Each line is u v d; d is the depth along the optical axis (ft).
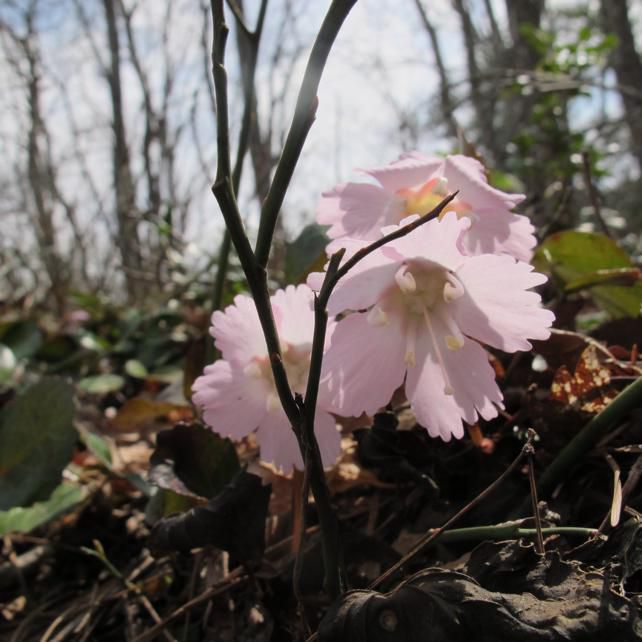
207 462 0.34
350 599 0.22
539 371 0.37
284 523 0.37
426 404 0.27
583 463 0.31
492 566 0.23
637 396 0.26
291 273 0.45
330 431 0.29
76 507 0.46
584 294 0.56
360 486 0.41
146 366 1.00
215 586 0.32
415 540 0.32
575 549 0.24
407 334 0.27
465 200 0.31
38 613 0.41
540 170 1.32
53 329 1.40
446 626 0.21
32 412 0.43
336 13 0.19
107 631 0.38
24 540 0.47
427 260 0.25
